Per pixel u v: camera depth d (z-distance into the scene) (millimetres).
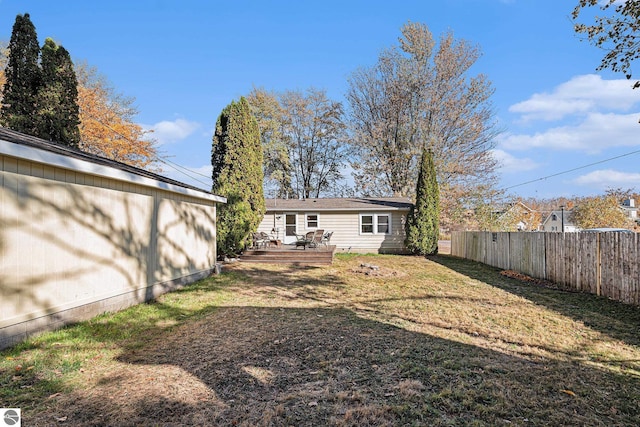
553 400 2865
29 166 4461
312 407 2781
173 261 8086
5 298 4090
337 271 11180
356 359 3797
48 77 10984
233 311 6035
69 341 4375
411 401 2857
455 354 3910
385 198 21234
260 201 14812
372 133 24734
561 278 8398
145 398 2941
